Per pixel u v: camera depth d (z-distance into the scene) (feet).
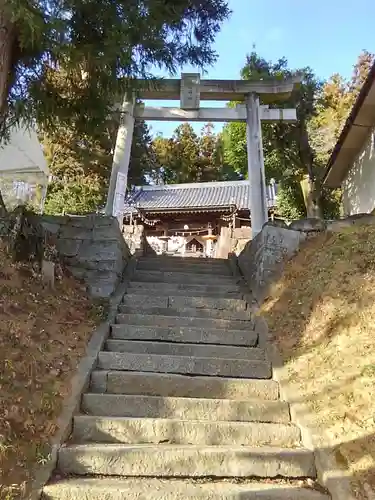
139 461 9.39
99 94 19.21
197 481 9.30
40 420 9.61
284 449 10.03
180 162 93.25
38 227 18.34
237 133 51.57
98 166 50.01
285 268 18.71
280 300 16.97
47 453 8.93
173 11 18.40
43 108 18.95
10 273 14.88
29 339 12.16
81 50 15.83
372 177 29.25
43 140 49.93
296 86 28.40
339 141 31.50
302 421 10.79
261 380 12.91
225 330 15.67
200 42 21.13
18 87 18.29
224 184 67.67
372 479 8.31
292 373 12.82
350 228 18.84
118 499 8.34
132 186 64.28
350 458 9.02
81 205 49.47
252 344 15.49
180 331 15.52
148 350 14.49
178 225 62.34
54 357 12.21
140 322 16.39
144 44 17.11
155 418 11.05
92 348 13.69
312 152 47.83
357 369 11.25
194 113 28.76
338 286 14.87
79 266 19.06
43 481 8.40
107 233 19.51
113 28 15.84
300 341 14.05
